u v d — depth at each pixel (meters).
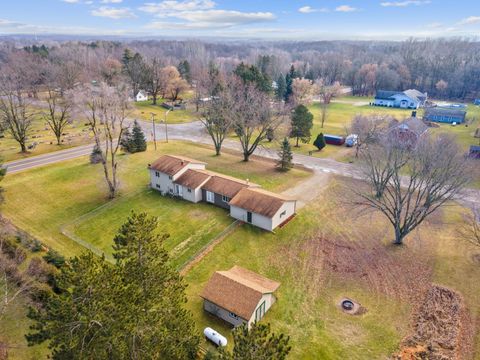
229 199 40.28
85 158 57.88
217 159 58.25
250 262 31.62
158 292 18.58
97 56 149.75
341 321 25.05
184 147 65.19
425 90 142.75
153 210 41.19
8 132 67.94
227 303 24.62
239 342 15.38
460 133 76.50
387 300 26.98
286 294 27.66
